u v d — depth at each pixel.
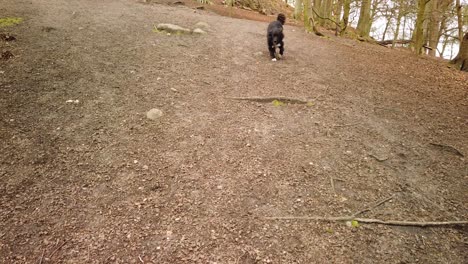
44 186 3.28
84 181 3.41
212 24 10.49
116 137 4.16
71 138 4.02
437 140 4.78
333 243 2.93
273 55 7.52
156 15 10.46
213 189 3.48
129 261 2.62
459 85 7.45
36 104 4.56
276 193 3.49
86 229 2.88
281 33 7.19
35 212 2.98
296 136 4.58
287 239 2.94
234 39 8.91
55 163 3.60
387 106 5.79
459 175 4.02
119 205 3.17
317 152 4.26
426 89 6.89
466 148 4.61
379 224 3.18
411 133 4.93
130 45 7.12
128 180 3.49
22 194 3.15
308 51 8.87
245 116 4.98
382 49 11.63
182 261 2.65
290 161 4.04
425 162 4.24
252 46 8.48
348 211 3.32
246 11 17.89
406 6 12.66
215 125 4.66
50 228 2.85
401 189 3.70
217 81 6.03
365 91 6.38
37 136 3.96
